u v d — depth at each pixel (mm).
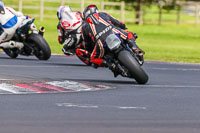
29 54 55750
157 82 42344
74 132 23203
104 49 39844
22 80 39562
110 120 26188
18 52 56094
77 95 34094
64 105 30219
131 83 40969
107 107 29969
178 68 54469
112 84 40062
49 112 27906
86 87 37844
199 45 110688
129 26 150625
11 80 39250
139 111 28969
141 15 165000
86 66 52344
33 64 51594
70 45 51688
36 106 29609
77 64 53875
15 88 35875
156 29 148625
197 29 160500
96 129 23938
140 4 171625
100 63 40406
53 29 110250
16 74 43219
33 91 35094
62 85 38062
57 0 146750
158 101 32781
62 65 52188
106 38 38344
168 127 24797
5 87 36094
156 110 29453
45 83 38562
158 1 176625
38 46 54844
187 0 196625
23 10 149250
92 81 41312
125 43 40156
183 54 83750
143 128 24453
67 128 23984
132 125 25078
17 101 31078
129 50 39906
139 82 40000
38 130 23438
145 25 161750
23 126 24219
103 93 35344
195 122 26172
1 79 39688
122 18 156750
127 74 39344
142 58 39406
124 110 29141
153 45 99125
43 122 25250
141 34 128625
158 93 36312
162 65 56969
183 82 43156
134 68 38781
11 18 54406
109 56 39969
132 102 32062
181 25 173125
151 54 77312
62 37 53469
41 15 140875
